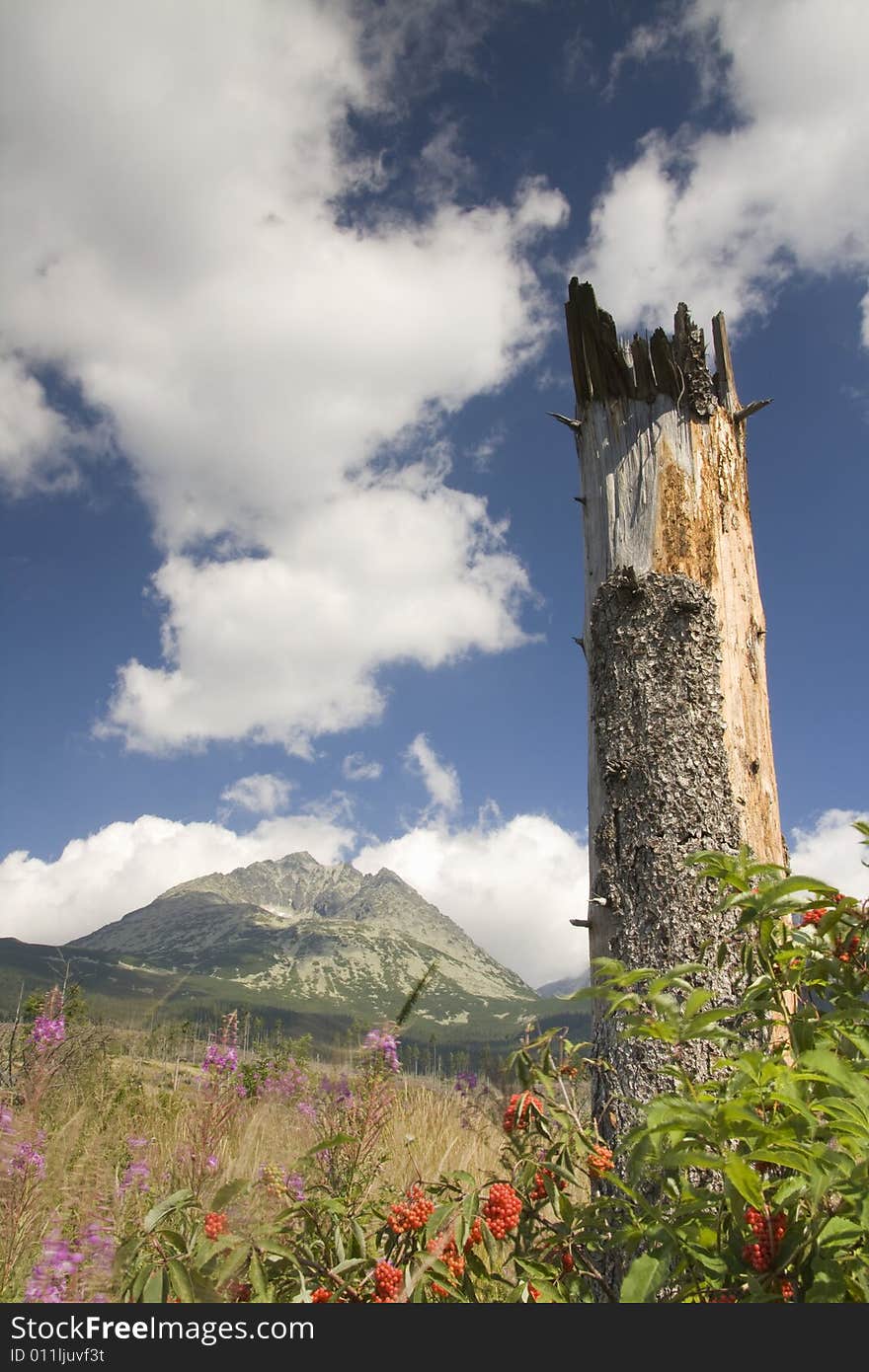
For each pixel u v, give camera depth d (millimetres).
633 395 4016
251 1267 2061
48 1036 3840
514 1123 2484
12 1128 2805
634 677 3643
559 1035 2691
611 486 3955
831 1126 1558
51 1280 2156
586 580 4016
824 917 2059
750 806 3541
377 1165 2816
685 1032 1820
